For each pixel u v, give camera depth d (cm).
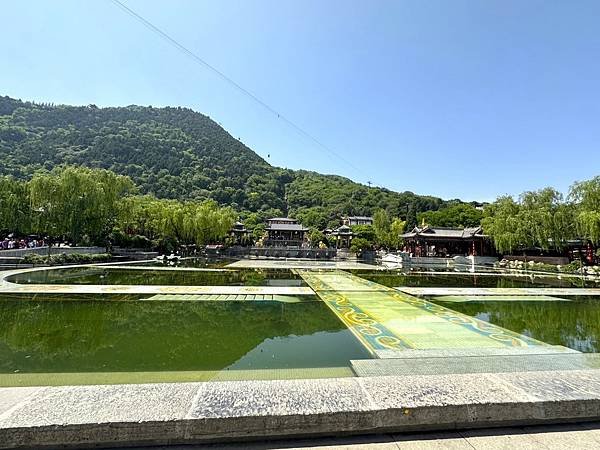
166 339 752
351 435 252
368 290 1647
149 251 4419
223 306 1148
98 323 891
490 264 4412
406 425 257
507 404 269
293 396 273
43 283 1606
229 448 234
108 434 231
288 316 1012
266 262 4109
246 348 693
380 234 6325
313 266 3572
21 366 577
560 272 3077
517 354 671
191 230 4775
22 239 3850
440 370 575
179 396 270
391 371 570
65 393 271
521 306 1248
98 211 3120
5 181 3122
